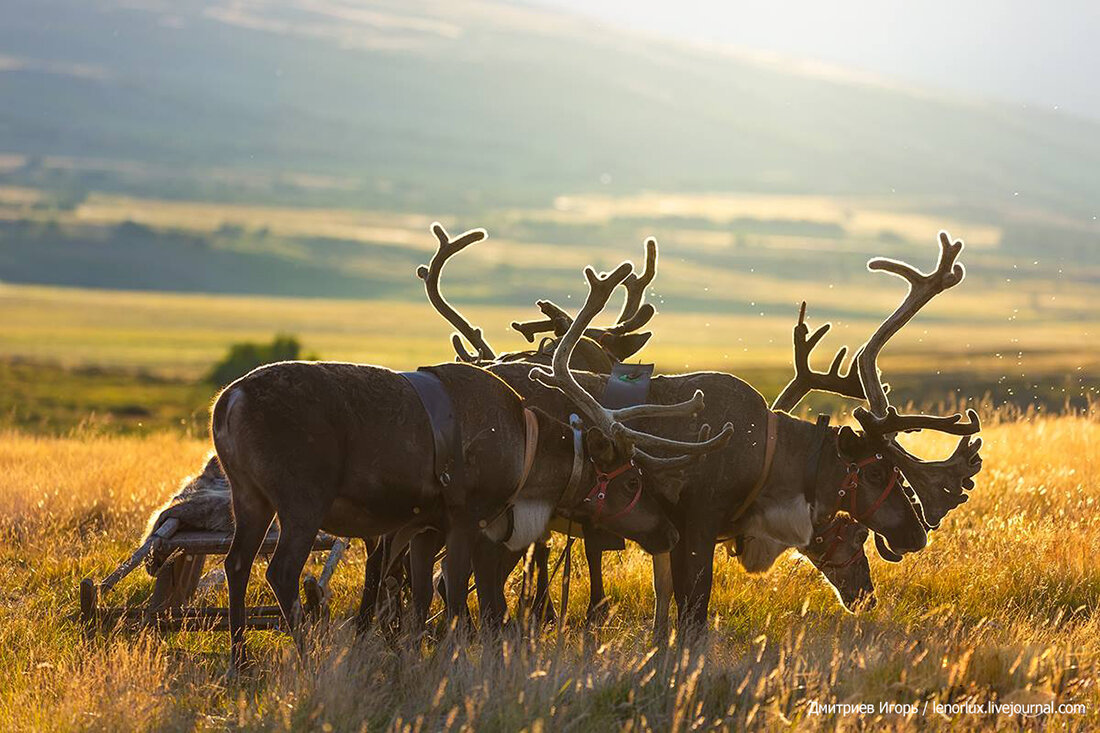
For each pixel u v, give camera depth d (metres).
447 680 26.81
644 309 40.00
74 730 25.62
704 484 34.09
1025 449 54.72
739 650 30.80
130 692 26.52
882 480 35.03
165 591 35.53
